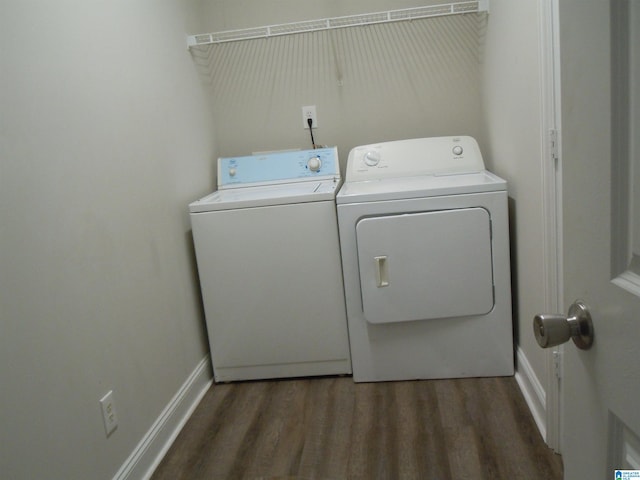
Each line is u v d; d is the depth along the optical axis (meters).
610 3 0.53
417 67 2.67
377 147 2.55
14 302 1.19
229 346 2.30
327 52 2.70
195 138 2.48
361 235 2.07
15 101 1.25
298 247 2.17
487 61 2.38
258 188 2.56
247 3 2.68
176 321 2.11
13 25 1.26
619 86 0.52
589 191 0.60
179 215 2.21
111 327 1.60
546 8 1.43
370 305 2.12
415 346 2.18
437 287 2.09
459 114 2.69
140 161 1.88
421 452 1.73
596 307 0.60
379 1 2.61
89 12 1.61
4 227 1.18
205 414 2.12
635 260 0.52
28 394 1.22
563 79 0.67
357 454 1.76
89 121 1.56
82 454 1.42
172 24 2.30
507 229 2.03
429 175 2.45
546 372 1.66
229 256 2.21
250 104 2.79
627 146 0.52
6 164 1.20
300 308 2.23
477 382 2.15
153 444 1.81
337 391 2.19
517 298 2.12
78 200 1.47
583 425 0.67
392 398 2.09
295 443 1.86
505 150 2.12
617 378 0.56
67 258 1.40
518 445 1.72
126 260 1.72
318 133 2.79
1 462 1.12
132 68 1.87
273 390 2.26
